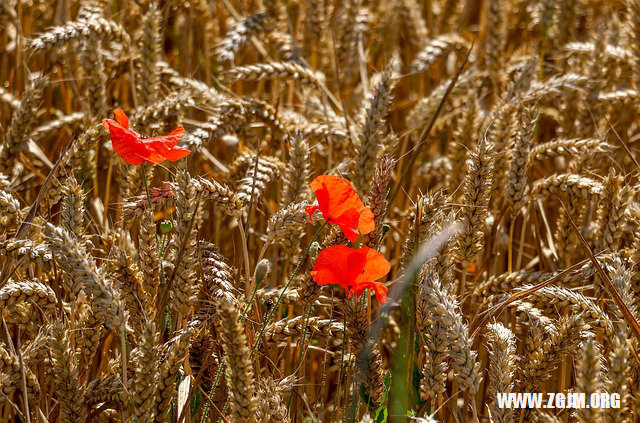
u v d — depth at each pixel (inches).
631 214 62.6
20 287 58.5
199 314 59.5
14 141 68.0
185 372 59.0
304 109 76.7
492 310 60.5
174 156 58.4
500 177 68.0
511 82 74.3
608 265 61.1
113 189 72.1
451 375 65.8
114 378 58.2
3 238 59.6
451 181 71.7
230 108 69.2
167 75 76.7
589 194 65.4
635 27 76.8
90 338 58.6
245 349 54.0
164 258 63.1
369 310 59.5
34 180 74.2
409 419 58.5
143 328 57.8
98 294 55.2
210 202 70.4
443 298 57.0
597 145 67.5
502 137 68.2
